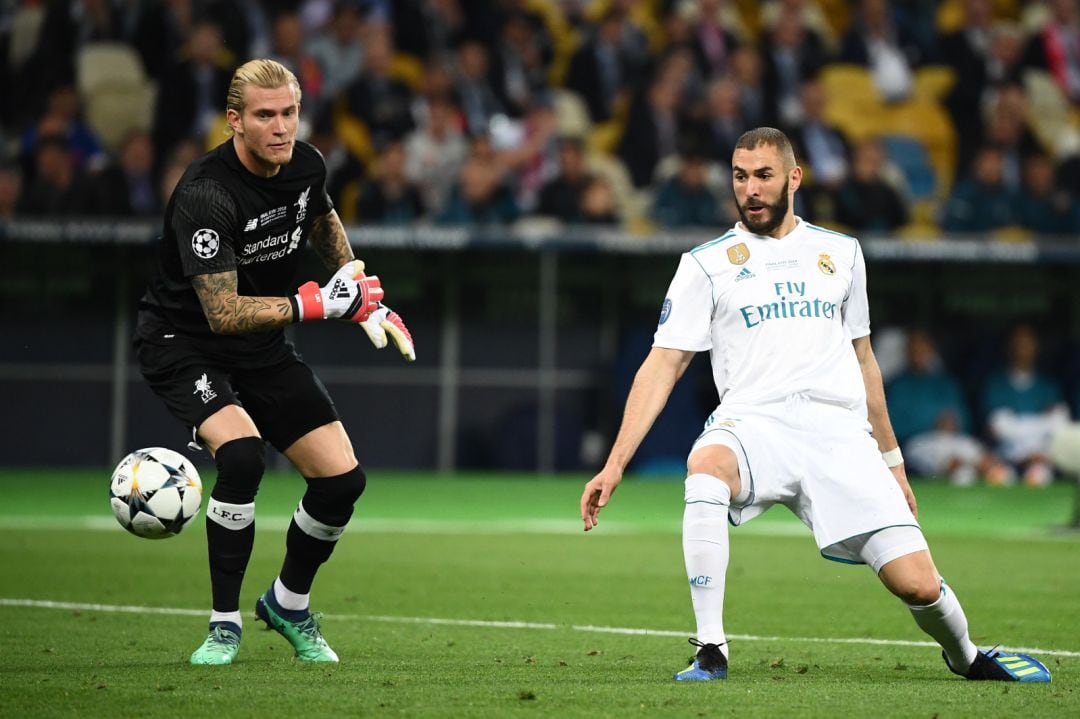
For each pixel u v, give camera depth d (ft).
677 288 68.95
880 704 58.03
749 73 245.24
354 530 153.69
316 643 72.59
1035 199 236.84
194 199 68.08
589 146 248.11
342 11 242.17
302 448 71.82
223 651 70.28
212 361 71.41
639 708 56.59
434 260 230.48
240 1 242.17
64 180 218.79
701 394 229.04
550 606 98.48
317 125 232.73
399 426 231.30
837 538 65.51
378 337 69.21
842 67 256.93
